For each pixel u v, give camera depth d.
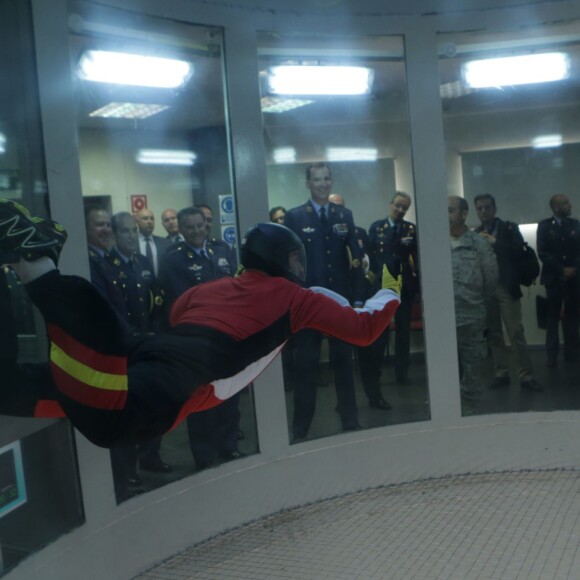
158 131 3.69
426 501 4.17
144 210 3.61
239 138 4.00
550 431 4.57
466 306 4.54
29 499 2.98
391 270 2.63
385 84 4.39
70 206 3.23
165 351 2.10
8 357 2.06
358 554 3.52
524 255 4.57
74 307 1.87
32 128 3.12
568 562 3.29
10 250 1.86
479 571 3.26
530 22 4.43
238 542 3.76
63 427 3.14
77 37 3.35
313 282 4.26
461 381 4.55
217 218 3.94
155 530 3.53
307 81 4.23
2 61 3.01
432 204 4.45
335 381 4.31
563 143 4.53
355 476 4.36
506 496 4.16
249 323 2.24
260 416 4.06
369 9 4.30
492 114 4.49
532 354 4.61
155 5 3.64
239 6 3.98
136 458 3.52
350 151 4.34
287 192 4.22
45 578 2.95
